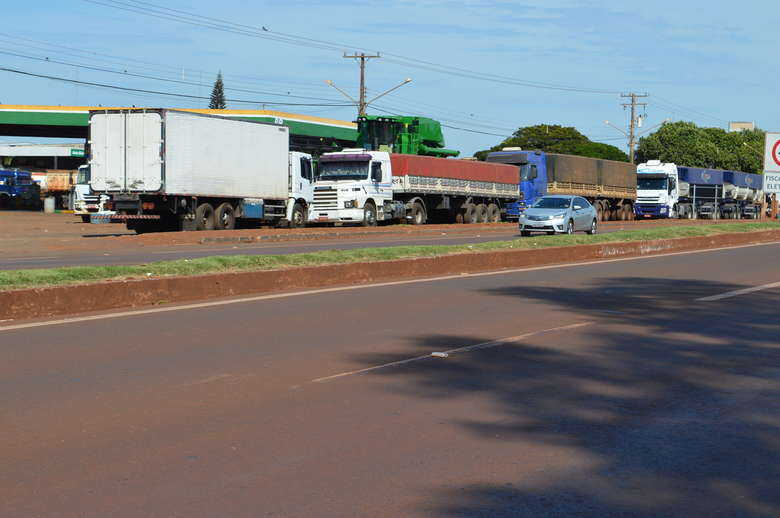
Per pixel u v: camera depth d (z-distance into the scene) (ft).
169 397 23.54
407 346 31.58
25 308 37.37
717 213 228.43
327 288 50.29
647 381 26.23
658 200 206.08
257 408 22.56
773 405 23.49
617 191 197.67
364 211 131.23
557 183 176.65
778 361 29.43
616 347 31.83
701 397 24.29
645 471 17.92
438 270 61.36
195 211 111.55
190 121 109.60
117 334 33.35
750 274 60.90
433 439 19.99
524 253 69.72
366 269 55.67
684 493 16.65
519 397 24.08
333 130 238.68
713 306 43.34
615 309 42.09
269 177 122.72
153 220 111.65
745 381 26.35
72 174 242.58
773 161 123.03
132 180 106.93
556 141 386.73
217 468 17.78
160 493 16.30
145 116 106.11
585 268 66.44
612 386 25.52
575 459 18.65
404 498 16.21
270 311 40.32
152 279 42.91
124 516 15.16
